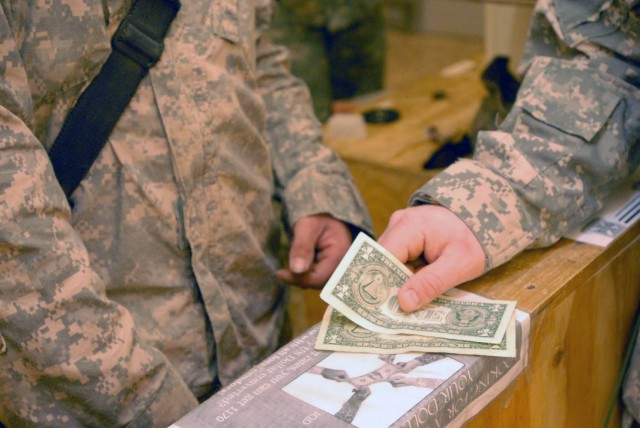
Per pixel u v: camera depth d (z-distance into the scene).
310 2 2.24
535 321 0.92
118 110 1.02
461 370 0.82
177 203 1.09
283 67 1.38
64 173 1.01
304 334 0.92
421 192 1.02
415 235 0.98
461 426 0.83
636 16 1.06
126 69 1.01
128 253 1.08
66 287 0.86
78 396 0.88
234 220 1.17
